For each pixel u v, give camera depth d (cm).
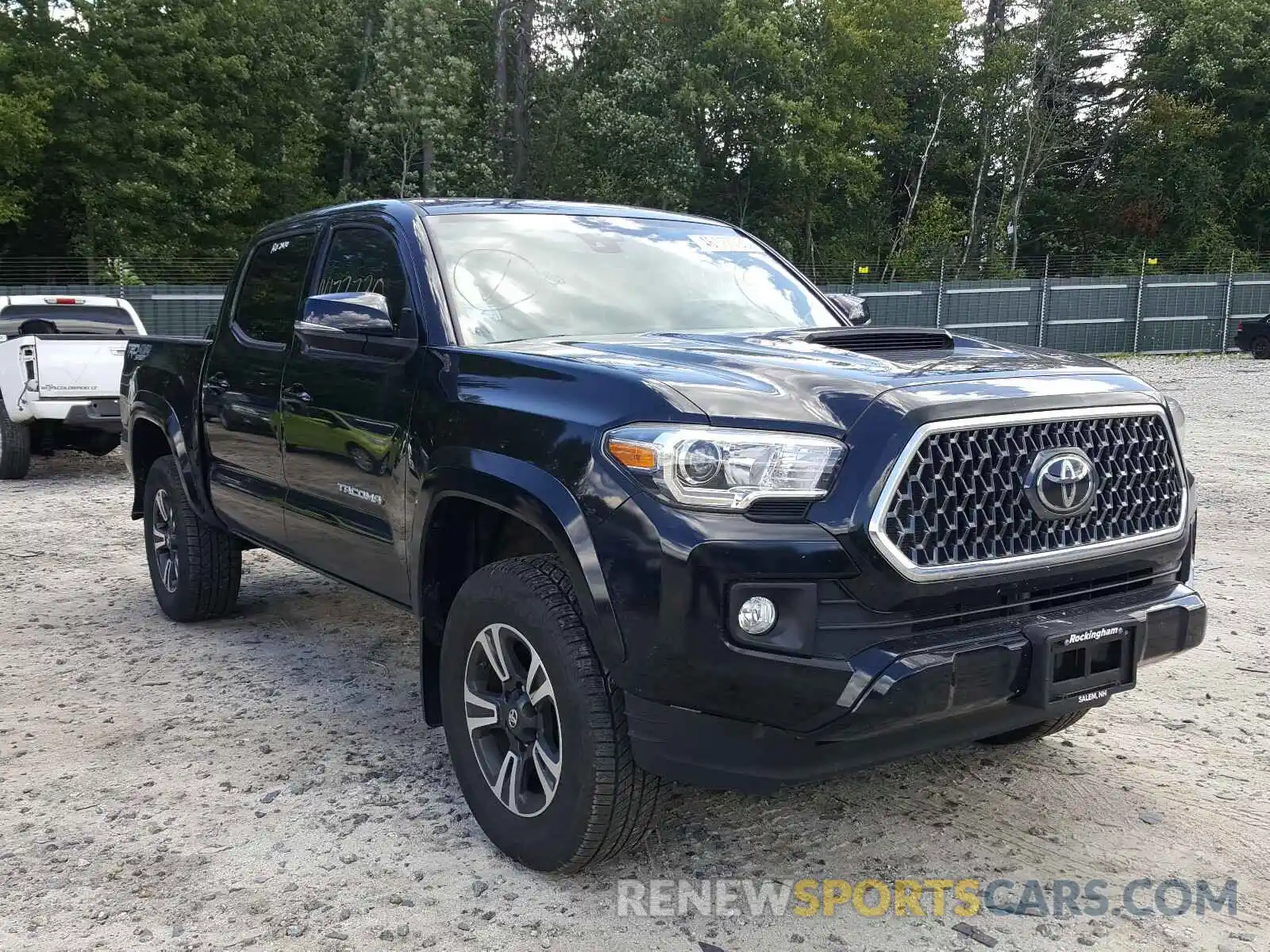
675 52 4403
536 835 323
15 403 1145
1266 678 506
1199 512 894
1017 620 299
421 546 359
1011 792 388
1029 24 4912
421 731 450
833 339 358
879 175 4703
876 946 294
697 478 278
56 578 724
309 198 4459
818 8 4478
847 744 280
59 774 409
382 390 390
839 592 278
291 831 361
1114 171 5409
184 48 3950
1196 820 365
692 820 368
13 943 297
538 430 313
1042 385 309
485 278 405
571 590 312
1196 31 5003
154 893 322
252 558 780
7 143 3528
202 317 2681
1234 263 4722
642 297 430
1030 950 293
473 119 4559
